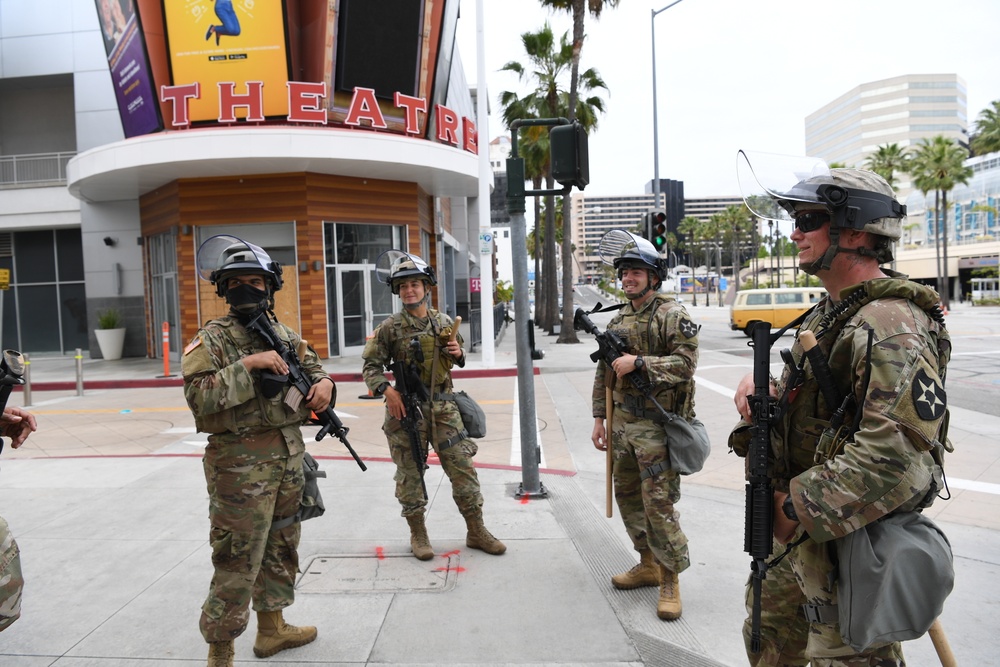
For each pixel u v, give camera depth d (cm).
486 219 1377
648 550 344
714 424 816
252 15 1486
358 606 329
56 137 2106
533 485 508
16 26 1923
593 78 2430
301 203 1611
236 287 264
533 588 348
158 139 1449
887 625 159
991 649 286
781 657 208
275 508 275
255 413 256
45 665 279
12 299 2062
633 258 324
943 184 4616
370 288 1756
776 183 193
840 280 185
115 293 1934
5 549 220
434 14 1700
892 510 158
